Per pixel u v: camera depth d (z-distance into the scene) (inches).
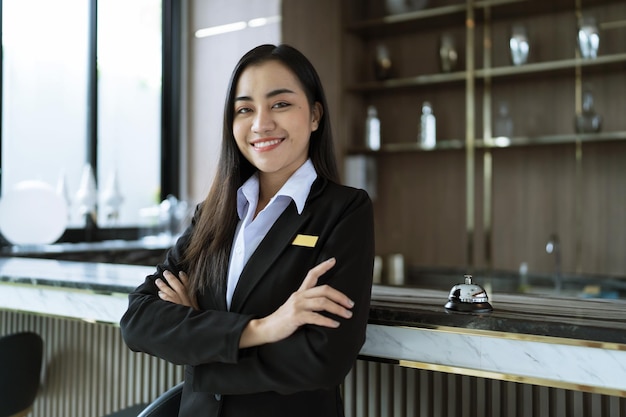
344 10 170.1
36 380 90.0
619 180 145.6
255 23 160.7
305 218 51.4
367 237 50.4
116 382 93.7
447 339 52.2
